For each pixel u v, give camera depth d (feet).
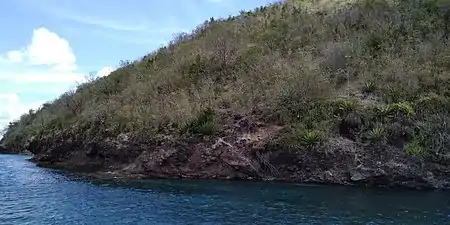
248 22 143.84
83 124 113.39
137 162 89.97
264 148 79.61
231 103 92.22
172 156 85.05
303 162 76.38
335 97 84.58
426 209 53.83
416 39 100.37
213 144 83.76
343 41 108.17
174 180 80.43
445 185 68.74
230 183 75.56
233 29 140.77
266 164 78.89
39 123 173.47
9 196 64.85
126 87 130.11
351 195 63.41
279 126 82.99
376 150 73.20
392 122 75.87
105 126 104.37
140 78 129.90
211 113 89.20
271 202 58.49
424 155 71.10
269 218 49.47
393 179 69.92
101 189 70.90
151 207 55.93
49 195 65.62
